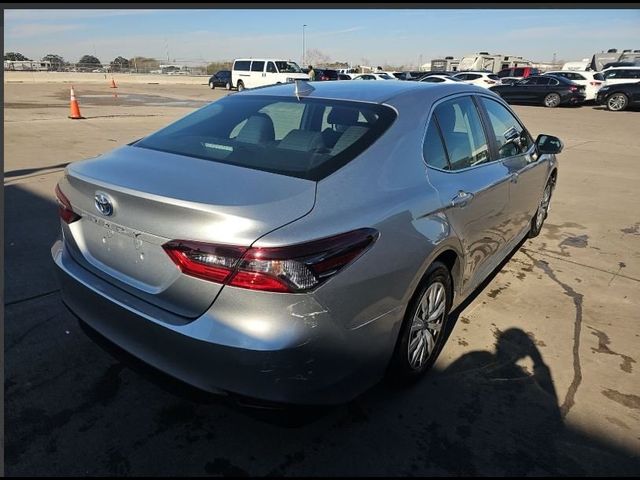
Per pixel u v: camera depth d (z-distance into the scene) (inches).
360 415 100.0
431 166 107.7
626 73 933.8
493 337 131.6
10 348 117.4
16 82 1466.5
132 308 82.4
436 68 2159.2
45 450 88.6
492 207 130.4
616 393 110.3
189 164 92.6
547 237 217.2
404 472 86.8
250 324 72.4
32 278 152.8
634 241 214.5
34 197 238.2
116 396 103.0
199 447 90.7
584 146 479.2
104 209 86.9
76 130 460.4
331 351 77.9
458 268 117.2
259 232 71.7
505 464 89.3
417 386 109.7
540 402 106.1
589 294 160.6
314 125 104.3
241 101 122.1
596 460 91.1
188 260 75.2
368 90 117.0
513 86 971.3
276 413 78.2
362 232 80.9
